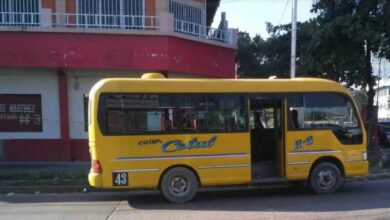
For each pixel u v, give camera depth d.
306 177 12.08
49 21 17.59
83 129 18.73
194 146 11.37
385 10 20.03
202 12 21.88
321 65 21.30
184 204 11.06
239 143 11.62
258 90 11.82
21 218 9.67
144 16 18.66
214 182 11.47
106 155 10.91
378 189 12.96
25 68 18.05
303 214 9.62
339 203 10.83
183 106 11.38
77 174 14.55
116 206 10.97
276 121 12.20
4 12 17.98
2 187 13.27
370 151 18.19
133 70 18.20
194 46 19.03
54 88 18.66
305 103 12.12
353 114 12.44
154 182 11.15
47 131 18.61
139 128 11.11
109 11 19.06
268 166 12.20
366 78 22.39
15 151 18.50
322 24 21.30
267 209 10.23
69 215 9.93
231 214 9.77
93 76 18.62
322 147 12.16
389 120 34.66
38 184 13.63
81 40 17.44
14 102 18.52
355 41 20.34
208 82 11.57
